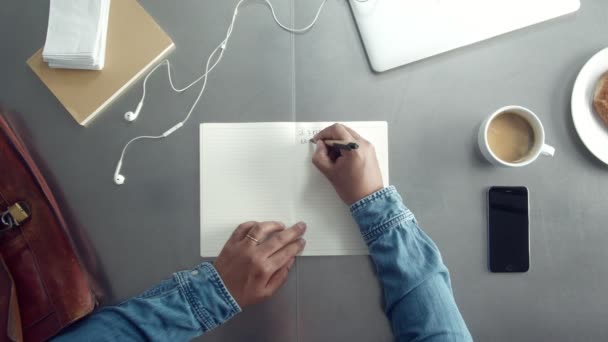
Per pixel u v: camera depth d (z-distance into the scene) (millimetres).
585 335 598
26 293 590
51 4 575
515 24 610
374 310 590
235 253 562
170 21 617
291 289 591
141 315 524
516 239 603
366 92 614
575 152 613
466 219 606
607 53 591
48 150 603
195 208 601
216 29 618
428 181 608
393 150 611
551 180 610
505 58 620
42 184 588
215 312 542
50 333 576
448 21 609
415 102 615
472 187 608
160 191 602
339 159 572
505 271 600
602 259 604
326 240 596
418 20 609
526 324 597
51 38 568
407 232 561
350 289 593
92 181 602
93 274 590
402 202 595
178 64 613
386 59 611
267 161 605
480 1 607
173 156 605
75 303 577
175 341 527
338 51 618
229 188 602
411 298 533
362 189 572
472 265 602
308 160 606
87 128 605
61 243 595
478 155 610
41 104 607
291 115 611
